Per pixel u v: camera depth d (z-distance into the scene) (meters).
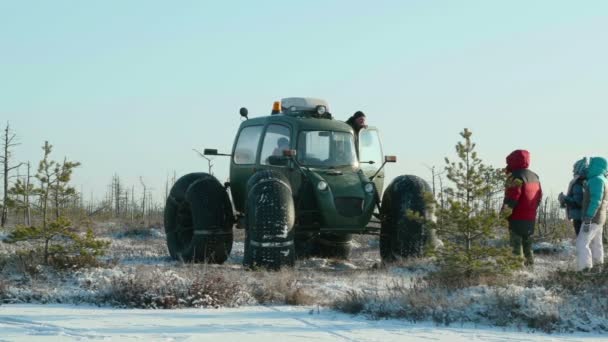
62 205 15.35
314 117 19.17
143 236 31.45
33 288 13.03
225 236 18.88
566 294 11.21
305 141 18.12
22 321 10.06
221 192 19.16
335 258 21.23
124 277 13.03
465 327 10.06
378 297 11.68
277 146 18.47
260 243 16.56
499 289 11.45
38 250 15.30
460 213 12.95
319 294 13.21
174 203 20.03
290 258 16.66
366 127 19.27
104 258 19.59
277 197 16.77
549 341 9.11
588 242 14.73
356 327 9.90
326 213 17.41
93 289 13.03
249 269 16.14
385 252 18.70
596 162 14.67
